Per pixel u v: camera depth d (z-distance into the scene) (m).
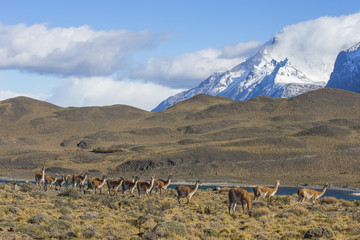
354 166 136.50
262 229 22.27
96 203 33.84
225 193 52.47
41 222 22.36
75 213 27.12
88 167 152.50
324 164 139.50
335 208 32.12
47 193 42.28
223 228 21.58
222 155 148.25
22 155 172.62
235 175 133.75
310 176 130.38
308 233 20.06
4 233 19.38
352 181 120.50
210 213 28.78
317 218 25.77
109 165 153.75
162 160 146.38
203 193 50.12
